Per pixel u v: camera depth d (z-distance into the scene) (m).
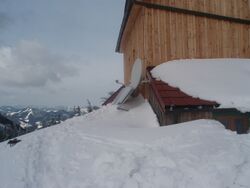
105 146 7.65
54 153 8.08
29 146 9.36
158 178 5.51
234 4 13.73
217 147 6.35
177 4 13.12
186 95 10.45
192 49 13.15
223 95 10.16
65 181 6.09
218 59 13.03
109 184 5.59
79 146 8.10
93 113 13.13
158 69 12.26
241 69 12.24
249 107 9.88
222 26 13.52
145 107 12.36
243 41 13.73
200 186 5.11
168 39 12.97
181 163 5.88
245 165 5.49
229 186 4.99
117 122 11.23
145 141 7.45
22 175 6.75
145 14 12.85
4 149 9.84
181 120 9.91
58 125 12.09
